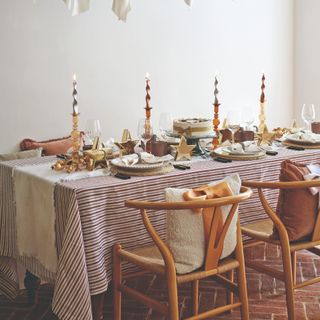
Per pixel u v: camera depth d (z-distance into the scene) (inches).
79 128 174.7
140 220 104.1
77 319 94.0
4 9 156.8
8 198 119.5
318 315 115.2
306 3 218.1
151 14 185.2
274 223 102.7
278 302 122.5
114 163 109.7
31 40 162.2
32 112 164.6
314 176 101.1
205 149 132.8
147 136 121.9
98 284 96.6
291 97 227.3
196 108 200.1
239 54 208.7
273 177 122.4
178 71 193.6
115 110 181.3
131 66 182.9
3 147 160.6
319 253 111.2
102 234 98.9
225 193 90.9
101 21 174.7
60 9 166.6
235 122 133.6
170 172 108.7
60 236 101.2
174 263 89.9
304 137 137.6
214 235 89.6
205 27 198.2
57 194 100.4
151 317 118.3
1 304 126.8
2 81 158.4
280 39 219.8
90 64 174.2
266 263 144.0
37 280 126.6
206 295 126.9
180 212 89.0
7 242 120.6
